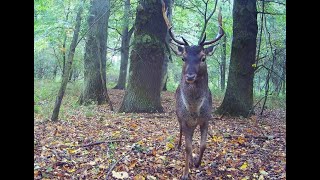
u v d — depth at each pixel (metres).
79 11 4.20
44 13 5.48
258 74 10.27
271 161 2.75
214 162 2.71
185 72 2.32
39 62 10.59
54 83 8.73
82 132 3.61
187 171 2.44
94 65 6.55
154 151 2.84
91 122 4.21
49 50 10.34
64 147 2.94
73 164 2.53
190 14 9.73
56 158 2.61
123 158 2.68
